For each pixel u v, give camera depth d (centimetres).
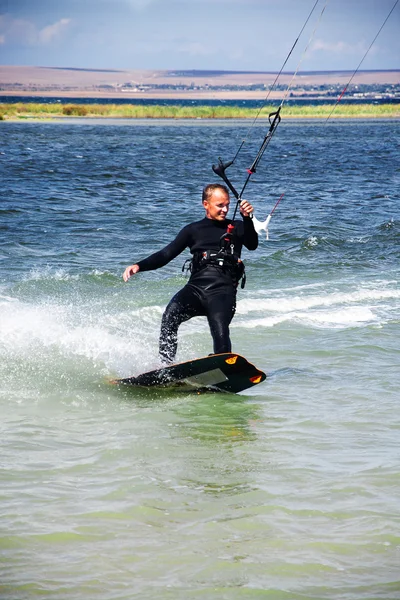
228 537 1484
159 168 11062
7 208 6450
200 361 2355
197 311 2525
